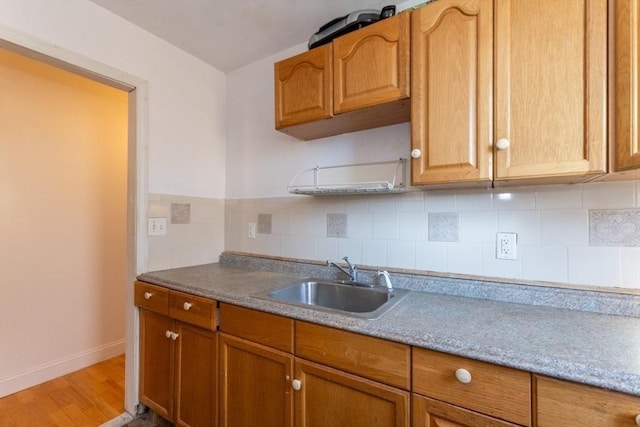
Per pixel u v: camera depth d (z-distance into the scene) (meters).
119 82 1.78
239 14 1.73
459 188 1.42
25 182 2.16
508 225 1.36
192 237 2.15
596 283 1.21
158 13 1.73
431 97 1.21
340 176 1.83
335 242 1.84
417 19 1.25
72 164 2.40
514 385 0.82
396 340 0.98
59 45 1.52
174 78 2.04
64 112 2.36
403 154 1.62
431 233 1.54
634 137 0.88
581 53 0.98
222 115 2.37
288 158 2.06
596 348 0.85
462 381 0.88
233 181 2.32
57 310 2.30
